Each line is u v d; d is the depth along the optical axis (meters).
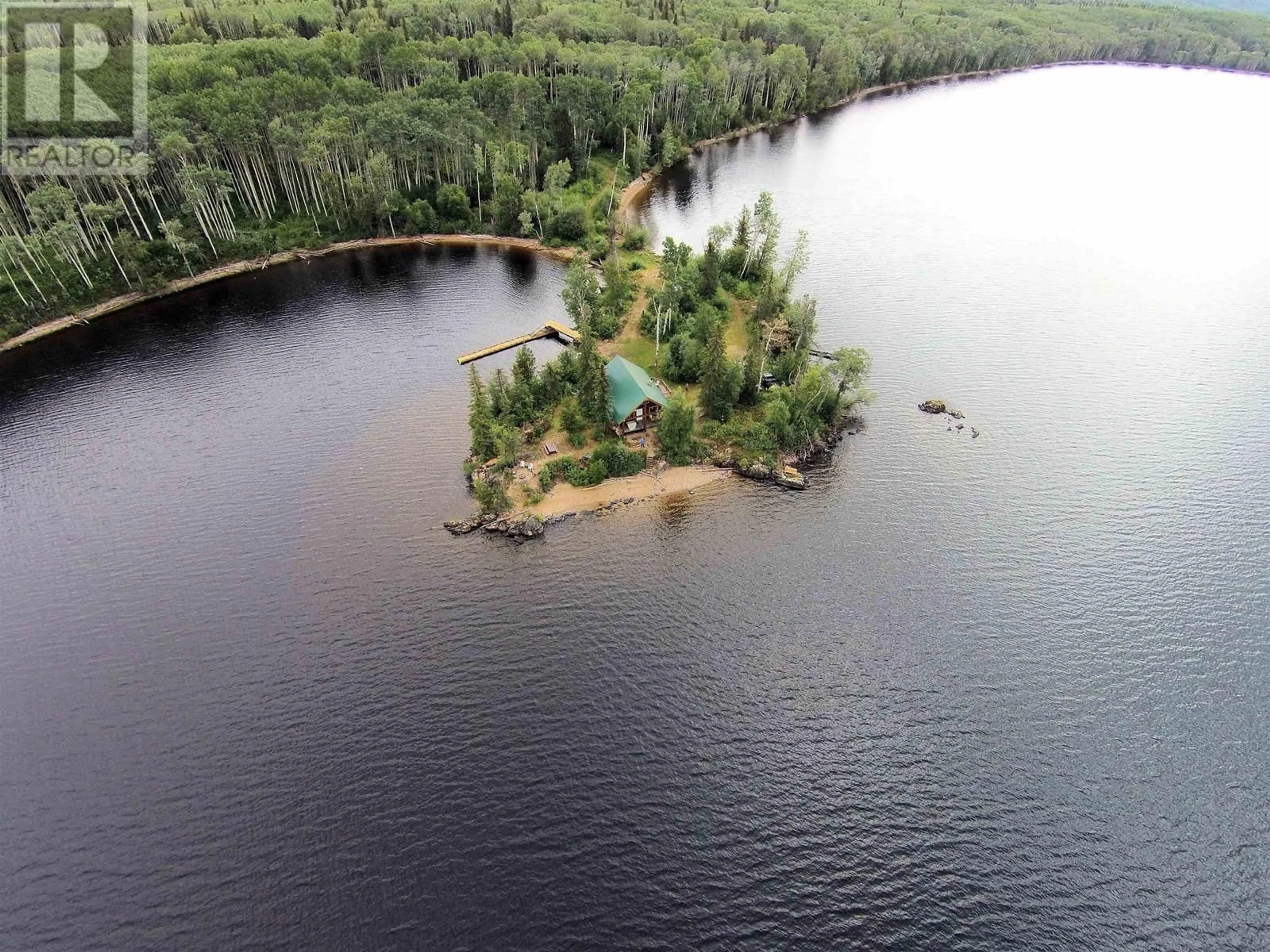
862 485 107.50
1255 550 97.31
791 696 78.94
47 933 60.78
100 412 122.50
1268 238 196.38
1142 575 93.50
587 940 60.38
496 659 82.50
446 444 114.12
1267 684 80.94
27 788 70.75
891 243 185.75
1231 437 118.81
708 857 65.75
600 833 67.25
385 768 72.06
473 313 152.00
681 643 84.38
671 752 73.81
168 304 155.25
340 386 128.62
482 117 185.62
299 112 176.25
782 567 93.94
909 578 92.62
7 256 147.25
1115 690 80.12
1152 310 158.25
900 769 72.69
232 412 122.25
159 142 157.62
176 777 71.50
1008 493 106.12
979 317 153.38
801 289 161.62
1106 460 112.94
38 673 81.56
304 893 63.19
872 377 132.00
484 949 59.94
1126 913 62.53
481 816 68.38
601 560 95.00
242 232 172.88
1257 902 63.41
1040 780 71.94
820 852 66.31
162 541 97.81
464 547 96.69
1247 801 70.62
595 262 171.75
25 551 96.81
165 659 82.69
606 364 120.56
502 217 183.38
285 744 74.31
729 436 113.12
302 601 89.31
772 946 60.25
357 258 175.75
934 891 63.81
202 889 63.44
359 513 101.88
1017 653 83.88
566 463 107.25
